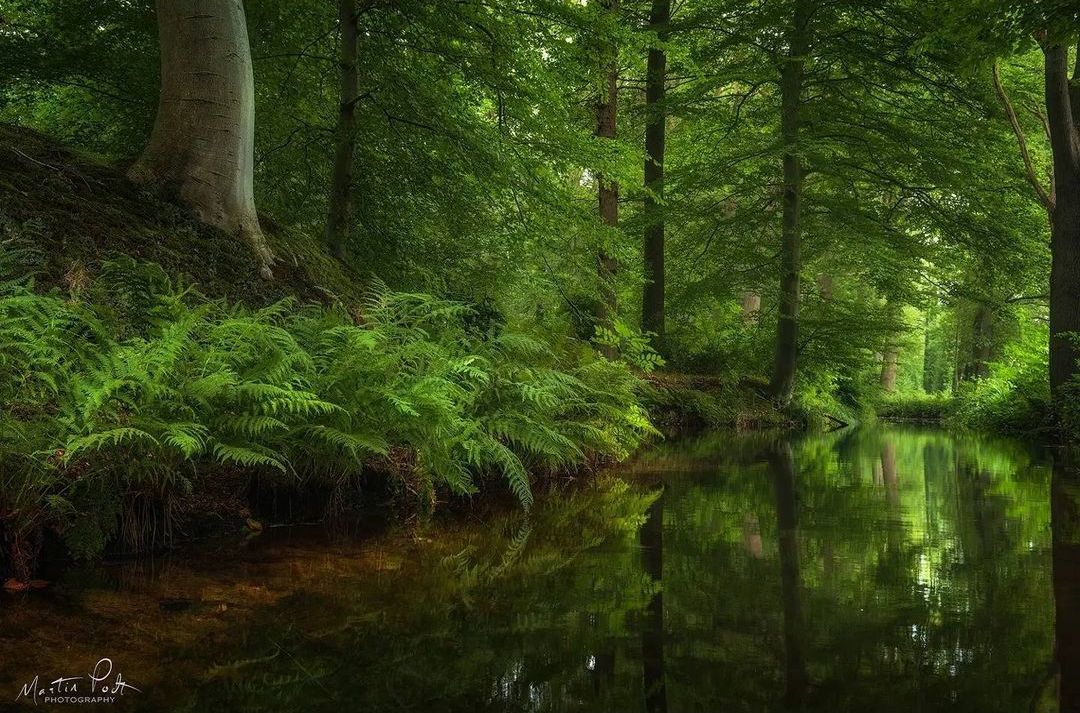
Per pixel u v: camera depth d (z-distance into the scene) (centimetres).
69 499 290
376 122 909
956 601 241
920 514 423
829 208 1593
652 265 1669
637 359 845
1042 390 1349
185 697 164
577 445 618
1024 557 307
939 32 1032
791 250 1603
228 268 591
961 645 200
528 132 901
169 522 324
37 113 998
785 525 386
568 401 634
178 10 631
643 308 1686
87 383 309
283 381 366
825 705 162
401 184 953
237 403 363
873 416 2495
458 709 159
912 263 1731
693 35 1561
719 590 256
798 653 194
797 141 1441
